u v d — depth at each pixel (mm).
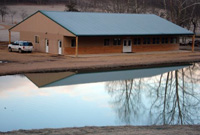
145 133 12750
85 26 43688
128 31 46188
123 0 80250
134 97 23625
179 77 32219
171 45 53781
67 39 42250
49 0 163625
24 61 35625
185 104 21766
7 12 126062
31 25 47688
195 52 52531
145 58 42469
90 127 14516
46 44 45094
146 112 19578
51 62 35625
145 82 29453
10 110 18766
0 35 71062
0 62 34531
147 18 54688
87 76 30641
